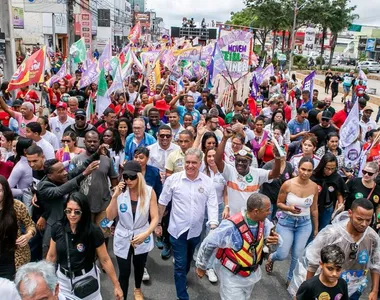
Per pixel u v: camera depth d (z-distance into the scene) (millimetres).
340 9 42406
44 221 4836
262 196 3838
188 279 5613
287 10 41625
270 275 5859
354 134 8023
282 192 5254
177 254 4824
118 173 6266
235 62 12750
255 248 3959
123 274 4699
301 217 5230
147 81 15766
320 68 49719
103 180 5375
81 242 3662
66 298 3268
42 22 38625
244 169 5105
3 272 4055
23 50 34219
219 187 5418
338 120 10375
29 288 2572
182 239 4816
